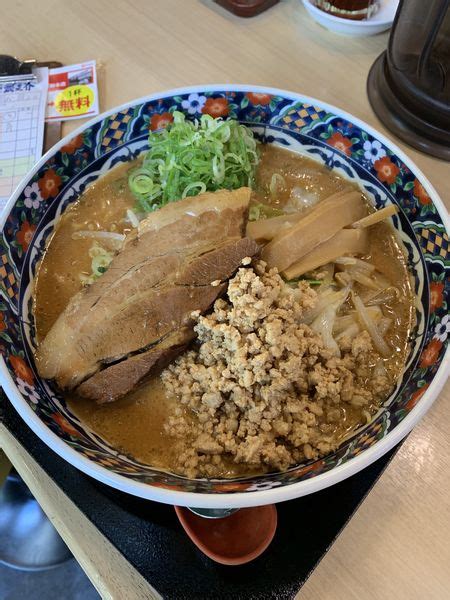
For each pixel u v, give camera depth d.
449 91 0.25
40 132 0.29
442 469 0.20
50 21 0.34
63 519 0.20
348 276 0.24
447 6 0.23
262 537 0.18
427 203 0.22
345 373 0.21
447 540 0.19
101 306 0.21
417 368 0.19
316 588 0.18
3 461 0.31
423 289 0.22
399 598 0.18
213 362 0.20
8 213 0.22
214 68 0.31
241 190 0.23
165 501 0.16
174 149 0.25
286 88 0.30
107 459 0.18
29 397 0.18
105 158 0.26
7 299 0.21
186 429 0.20
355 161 0.25
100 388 0.20
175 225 0.22
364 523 0.19
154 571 0.18
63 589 0.36
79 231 0.25
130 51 0.32
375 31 0.32
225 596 0.17
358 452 0.17
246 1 0.33
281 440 0.20
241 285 0.20
